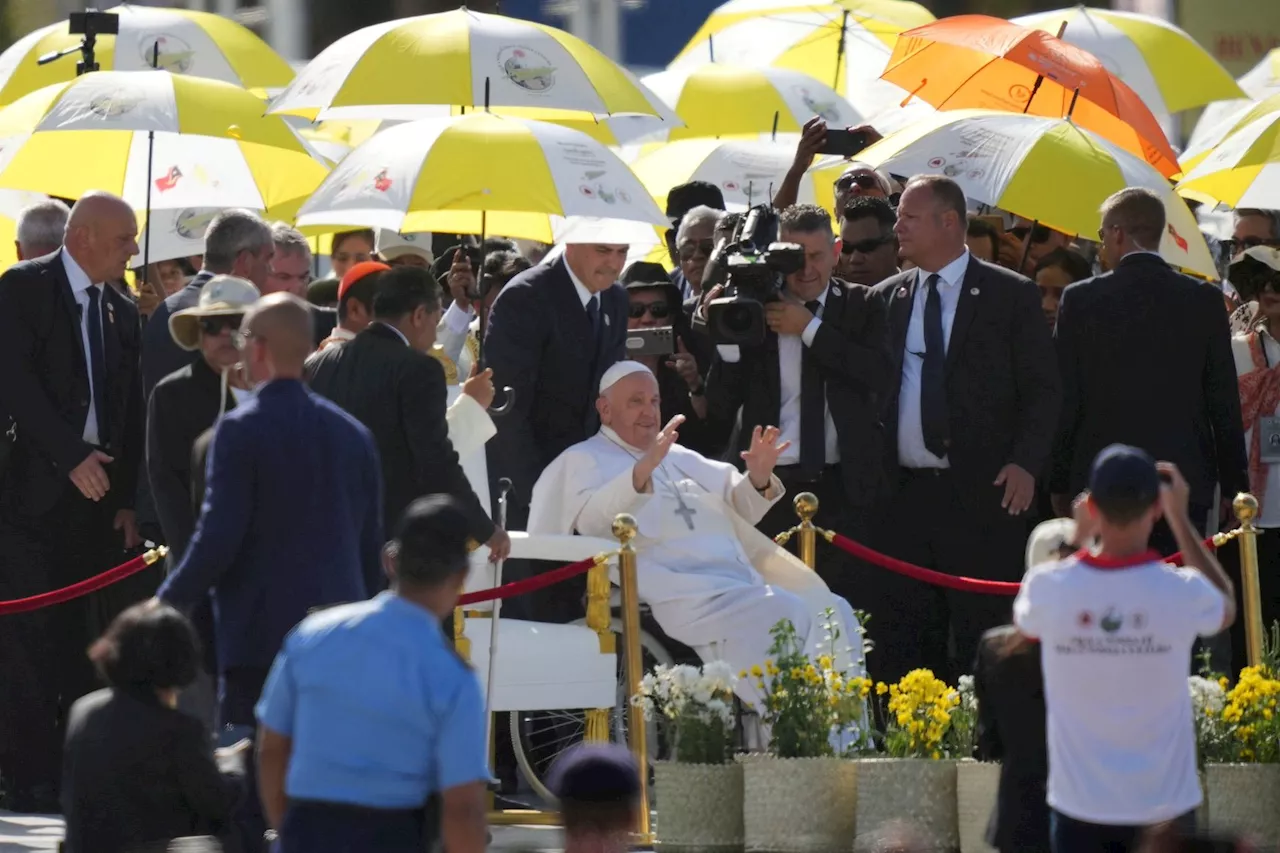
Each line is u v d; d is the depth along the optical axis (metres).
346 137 54.38
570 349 36.50
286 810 20.84
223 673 26.52
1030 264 43.69
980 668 26.22
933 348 35.41
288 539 26.22
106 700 23.88
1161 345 35.78
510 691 32.56
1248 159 38.97
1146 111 43.22
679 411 38.88
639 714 31.56
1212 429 36.16
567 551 33.47
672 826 30.23
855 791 29.92
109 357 35.56
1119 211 36.28
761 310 34.47
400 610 20.75
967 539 35.34
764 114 52.31
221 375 30.36
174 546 30.38
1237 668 37.59
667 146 48.97
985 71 45.47
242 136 39.50
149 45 50.12
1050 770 23.95
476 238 46.81
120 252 35.41
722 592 34.56
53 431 34.50
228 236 33.47
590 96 38.44
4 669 35.19
